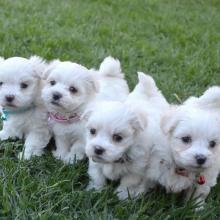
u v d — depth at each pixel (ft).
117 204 3.17
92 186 3.35
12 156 3.57
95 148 3.07
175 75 4.91
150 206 3.19
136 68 4.99
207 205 3.20
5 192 3.03
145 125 3.19
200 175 3.18
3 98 3.51
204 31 6.38
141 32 6.13
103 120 3.11
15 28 5.55
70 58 4.98
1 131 3.82
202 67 5.12
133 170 3.25
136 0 7.77
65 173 3.37
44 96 3.51
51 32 5.60
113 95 3.90
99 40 5.61
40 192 3.13
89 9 6.89
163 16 6.92
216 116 3.14
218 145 3.09
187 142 3.06
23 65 3.58
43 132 3.71
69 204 3.10
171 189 3.23
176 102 4.39
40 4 6.80
